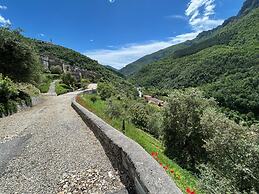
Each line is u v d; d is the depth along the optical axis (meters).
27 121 14.12
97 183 5.14
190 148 20.78
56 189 5.02
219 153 12.81
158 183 3.70
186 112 21.31
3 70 27.16
